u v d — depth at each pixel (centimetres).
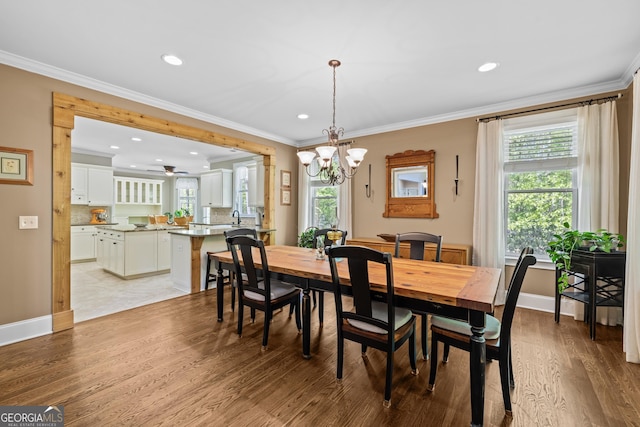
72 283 463
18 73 257
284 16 200
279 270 244
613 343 259
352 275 188
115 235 505
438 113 399
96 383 197
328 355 238
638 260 225
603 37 222
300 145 572
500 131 360
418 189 430
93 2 187
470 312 162
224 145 448
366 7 190
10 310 255
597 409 173
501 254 361
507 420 165
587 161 309
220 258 303
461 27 211
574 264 290
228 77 293
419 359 233
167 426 159
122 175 901
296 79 297
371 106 372
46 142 272
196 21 207
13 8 192
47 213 273
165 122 366
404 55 249
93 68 276
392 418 166
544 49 239
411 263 262
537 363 225
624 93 295
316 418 166
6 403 176
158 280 484
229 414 169
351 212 492
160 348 247
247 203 675
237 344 256
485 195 369
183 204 1020
